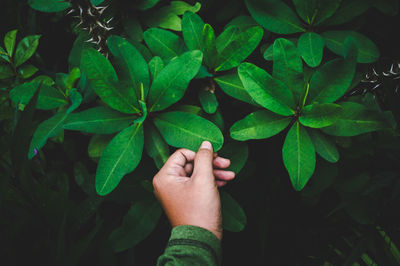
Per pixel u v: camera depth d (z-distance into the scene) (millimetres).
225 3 623
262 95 524
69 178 739
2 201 574
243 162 580
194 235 518
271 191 690
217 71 573
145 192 613
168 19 602
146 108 532
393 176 626
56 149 719
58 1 560
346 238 722
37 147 553
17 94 582
